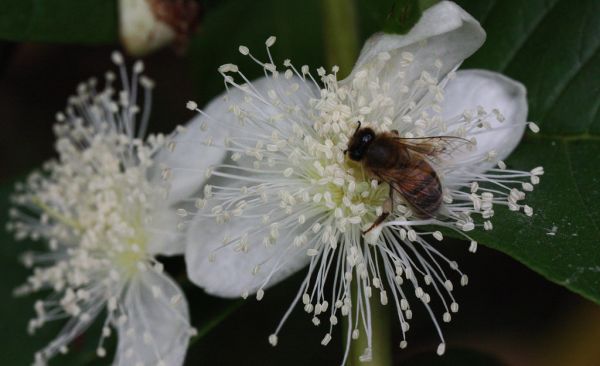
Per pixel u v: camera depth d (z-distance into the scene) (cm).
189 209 20
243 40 23
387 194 19
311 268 19
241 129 20
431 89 19
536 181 19
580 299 24
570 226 19
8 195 23
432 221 19
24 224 23
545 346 24
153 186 20
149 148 21
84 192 21
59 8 22
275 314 23
